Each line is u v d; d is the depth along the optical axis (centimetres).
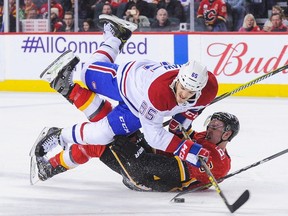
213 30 1277
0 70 1288
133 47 1216
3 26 1351
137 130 560
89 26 1332
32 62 1267
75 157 559
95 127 538
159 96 490
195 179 540
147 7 1291
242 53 1164
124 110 532
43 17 1338
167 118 952
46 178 577
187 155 503
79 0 1327
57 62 559
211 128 544
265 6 1267
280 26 1248
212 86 516
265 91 1164
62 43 1248
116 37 612
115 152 536
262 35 1155
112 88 548
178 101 493
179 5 1279
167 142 507
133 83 519
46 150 564
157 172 534
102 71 559
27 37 1267
